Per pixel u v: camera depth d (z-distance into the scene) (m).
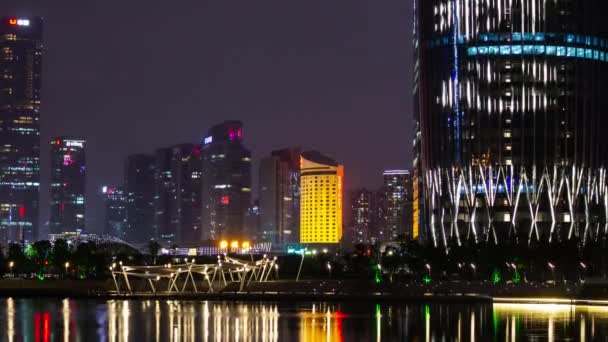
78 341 197.62
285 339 197.88
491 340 192.75
